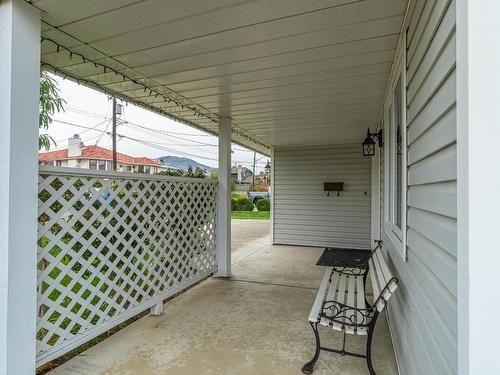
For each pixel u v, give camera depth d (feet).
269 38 7.01
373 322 6.58
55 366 7.20
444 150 3.57
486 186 2.52
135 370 7.03
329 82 9.66
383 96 10.98
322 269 16.38
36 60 5.84
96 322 8.16
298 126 16.11
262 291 12.64
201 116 14.11
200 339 8.50
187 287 12.39
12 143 5.49
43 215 6.72
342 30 6.63
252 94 10.85
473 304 2.56
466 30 2.62
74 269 7.82
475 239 2.55
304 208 23.45
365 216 22.09
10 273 5.49
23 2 5.63
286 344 8.22
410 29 5.80
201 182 13.25
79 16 6.13
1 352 5.42
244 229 34.17
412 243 5.61
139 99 11.50
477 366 2.54
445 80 3.53
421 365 4.81
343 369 7.08
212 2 5.68
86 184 7.66
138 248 9.55
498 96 2.50
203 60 8.20
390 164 9.86
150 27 6.57
